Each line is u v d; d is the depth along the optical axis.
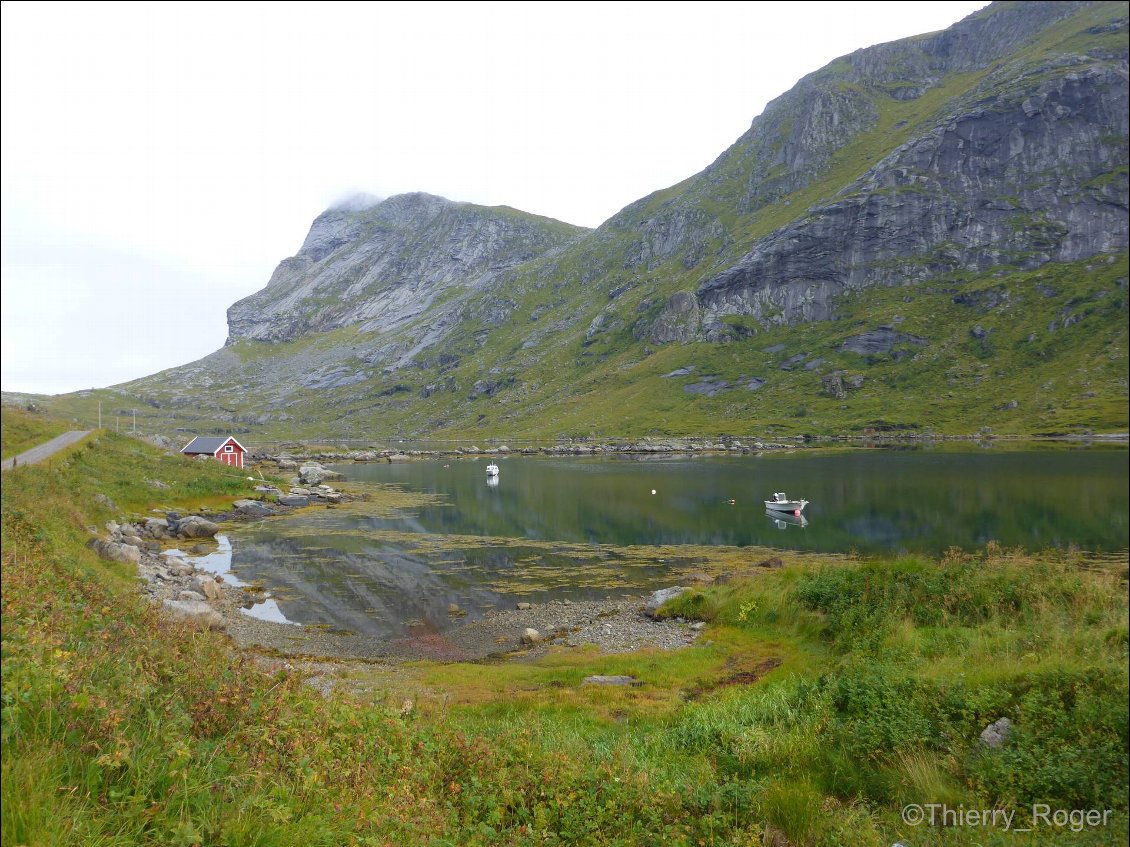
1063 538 48.12
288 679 9.43
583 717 16.27
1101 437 136.62
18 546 19.00
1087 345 183.12
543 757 10.40
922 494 72.19
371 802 6.63
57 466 48.75
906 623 20.92
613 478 100.50
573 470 117.19
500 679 21.11
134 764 5.19
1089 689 12.43
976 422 166.88
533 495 81.19
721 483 89.38
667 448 166.62
